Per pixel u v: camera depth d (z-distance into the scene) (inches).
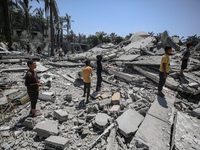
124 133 111.6
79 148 105.0
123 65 359.6
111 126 122.9
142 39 694.5
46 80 249.4
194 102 193.5
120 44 764.0
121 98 195.5
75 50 1250.0
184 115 132.8
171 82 225.0
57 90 230.7
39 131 114.0
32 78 132.0
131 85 250.8
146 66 305.6
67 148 103.7
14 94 183.0
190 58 361.1
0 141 108.5
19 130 123.6
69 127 131.3
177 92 204.8
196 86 206.1
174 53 427.8
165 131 111.7
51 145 100.6
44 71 347.9
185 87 202.2
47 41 1498.5
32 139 113.7
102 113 147.5
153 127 115.0
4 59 414.3
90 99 199.2
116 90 223.9
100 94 213.6
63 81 282.5
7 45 586.2
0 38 609.6
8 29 574.2
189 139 99.8
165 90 209.0
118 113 144.6
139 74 299.0
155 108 145.0
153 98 183.3
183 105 174.4
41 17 1298.0
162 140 101.6
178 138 100.1
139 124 122.6
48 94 185.2
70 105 174.7
